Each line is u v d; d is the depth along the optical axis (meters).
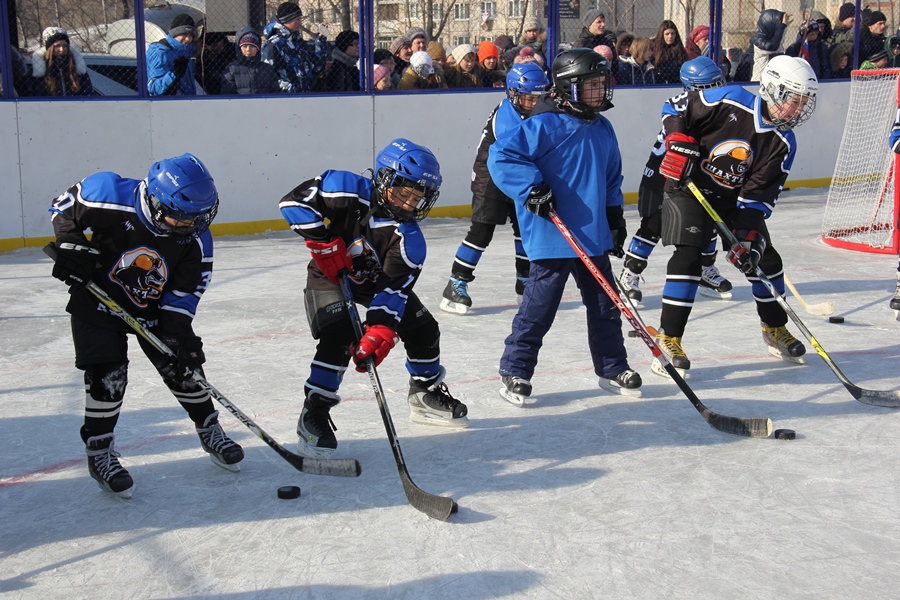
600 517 2.87
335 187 3.09
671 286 4.26
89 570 2.57
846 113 11.23
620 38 9.84
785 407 3.89
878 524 2.82
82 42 7.73
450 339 4.99
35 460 3.38
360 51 8.61
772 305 4.49
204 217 2.78
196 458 3.39
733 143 4.13
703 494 3.04
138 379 4.33
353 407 3.92
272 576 2.53
